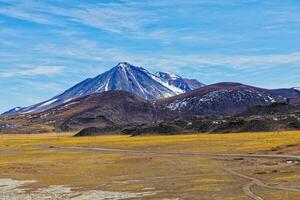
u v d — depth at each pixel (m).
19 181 79.88
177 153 135.88
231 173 79.81
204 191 60.75
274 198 53.12
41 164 111.31
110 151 159.00
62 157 135.00
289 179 68.19
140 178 78.69
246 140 176.50
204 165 96.56
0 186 74.19
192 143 176.50
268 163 93.12
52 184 74.88
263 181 67.81
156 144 182.88
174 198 56.50
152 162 108.19
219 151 134.75
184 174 81.94
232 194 57.31
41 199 60.12
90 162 115.12
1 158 137.25
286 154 112.00
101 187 69.25
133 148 171.12
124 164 106.75
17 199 60.75
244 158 107.50
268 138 180.88
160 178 77.44
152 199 56.56
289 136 189.88
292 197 53.19
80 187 70.19
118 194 61.75
